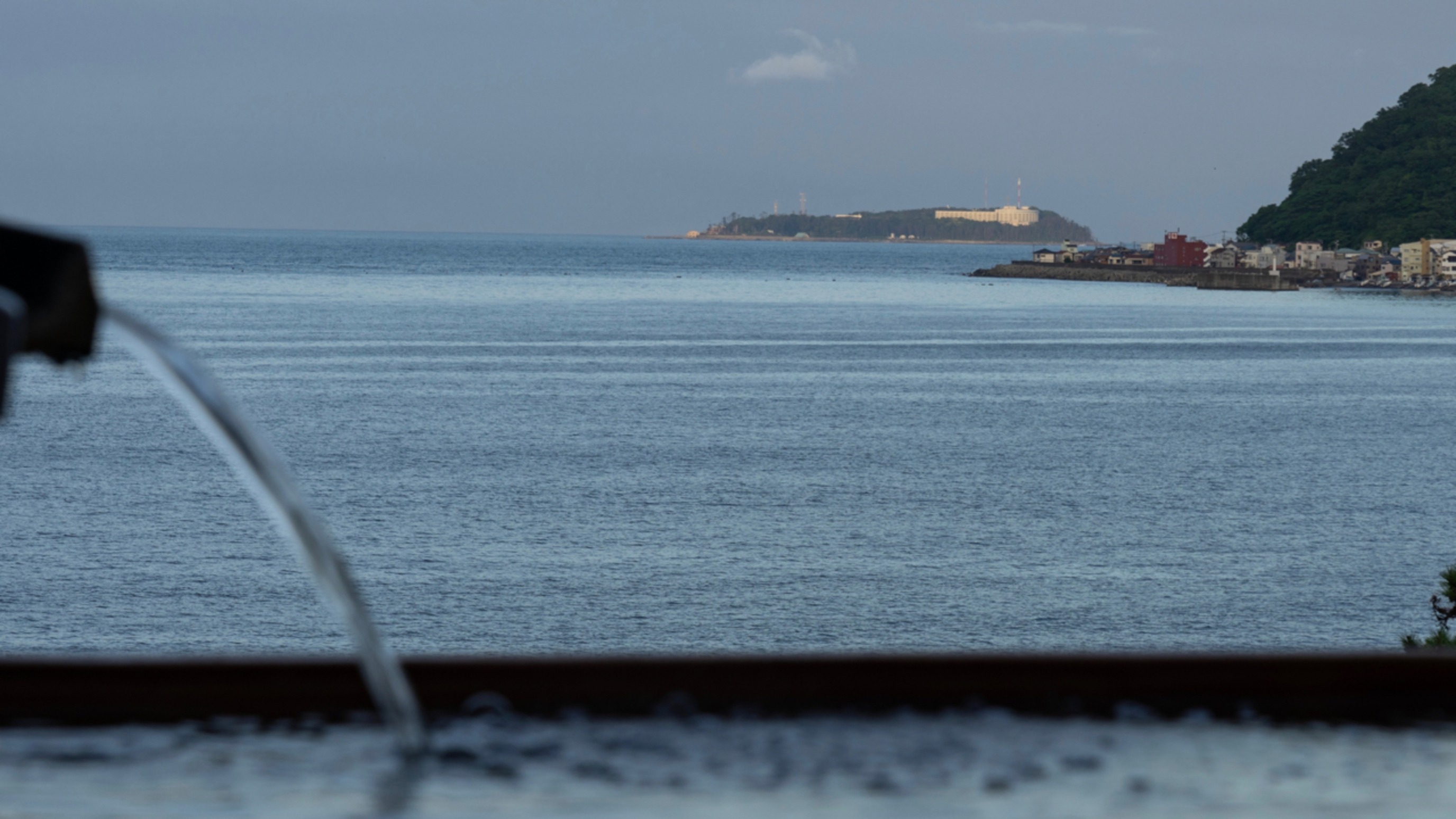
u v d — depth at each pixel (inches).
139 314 6407.5
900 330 6387.8
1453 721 194.1
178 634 1681.8
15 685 186.1
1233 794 163.9
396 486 2600.9
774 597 1895.9
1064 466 2960.1
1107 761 175.3
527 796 160.2
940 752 178.1
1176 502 2625.5
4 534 2193.7
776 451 3053.6
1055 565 2117.4
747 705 193.5
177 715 188.1
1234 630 1798.7
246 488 2588.6
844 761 173.2
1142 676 196.9
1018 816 154.2
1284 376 4680.1
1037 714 193.6
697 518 2381.9
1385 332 6658.5
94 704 186.9
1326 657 196.9
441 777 166.9
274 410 3479.3
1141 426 3521.2
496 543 2176.4
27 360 160.4
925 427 3425.2
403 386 3966.5
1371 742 184.2
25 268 147.9
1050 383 4360.2
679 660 193.0
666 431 3282.5
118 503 2450.8
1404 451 3206.2
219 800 157.9
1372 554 2231.8
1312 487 2780.5
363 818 152.3
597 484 2655.0
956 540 2271.2
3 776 165.2
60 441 3051.2
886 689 195.2
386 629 1716.3
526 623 1748.3
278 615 1771.7
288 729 185.6
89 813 152.6
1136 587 1998.0
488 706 190.7
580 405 3666.3
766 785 164.2
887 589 1950.1
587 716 191.0
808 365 4751.5
